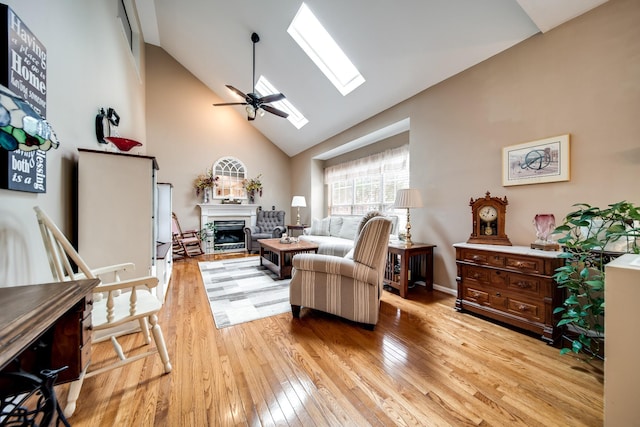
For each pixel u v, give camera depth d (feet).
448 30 7.99
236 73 15.89
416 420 3.81
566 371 4.98
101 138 7.38
